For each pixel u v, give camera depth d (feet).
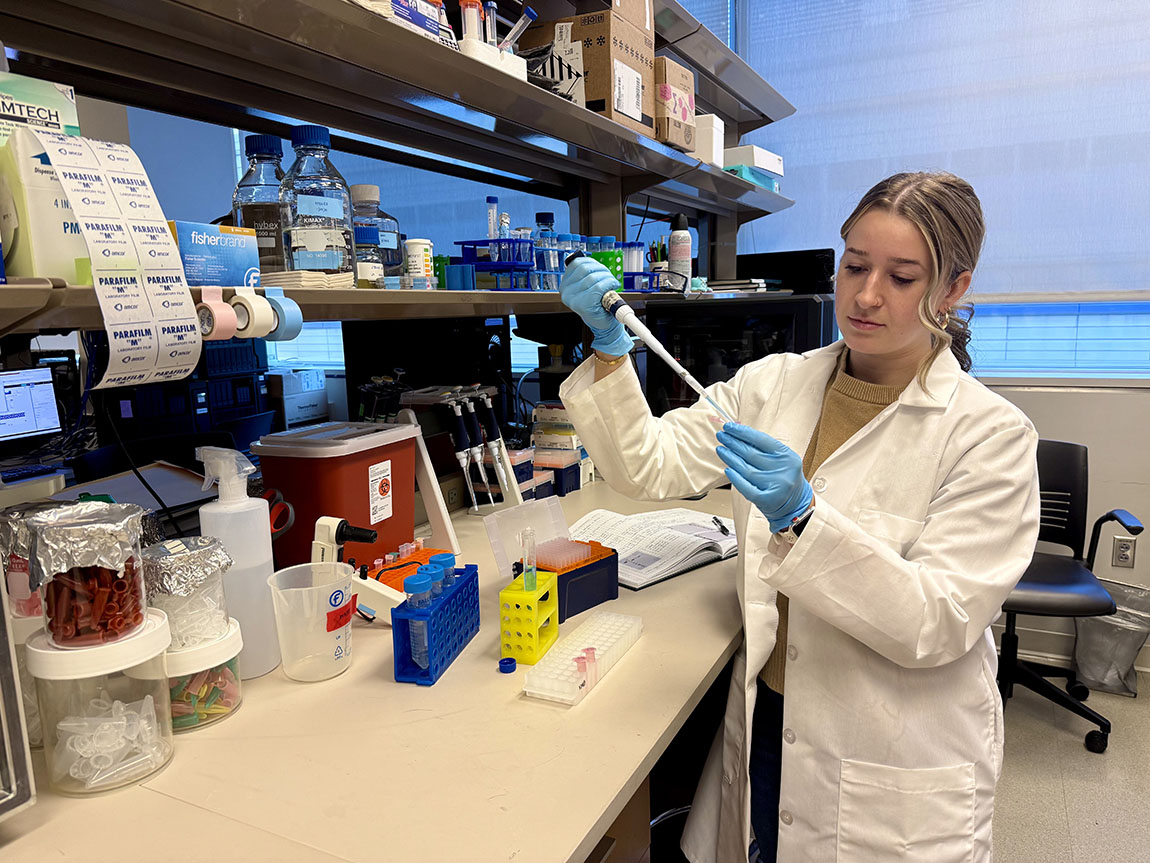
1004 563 3.07
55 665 2.39
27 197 2.39
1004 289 9.51
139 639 2.49
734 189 8.11
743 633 3.80
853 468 3.50
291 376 9.23
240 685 3.11
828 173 10.23
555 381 7.37
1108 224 8.91
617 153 5.85
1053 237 9.18
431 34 3.64
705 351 7.60
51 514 2.52
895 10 9.51
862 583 2.92
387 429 4.38
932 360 3.41
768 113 9.61
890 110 9.75
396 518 4.44
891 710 3.24
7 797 2.21
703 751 5.57
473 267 5.22
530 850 2.16
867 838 3.27
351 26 3.10
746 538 3.74
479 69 3.79
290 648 3.25
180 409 6.72
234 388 7.27
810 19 9.96
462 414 5.66
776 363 4.19
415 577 3.22
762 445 3.04
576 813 2.33
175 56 3.57
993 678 3.53
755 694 3.57
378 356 6.17
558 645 3.41
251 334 2.91
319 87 4.28
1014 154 9.21
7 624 2.20
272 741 2.76
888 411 3.43
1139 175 8.68
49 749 2.47
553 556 4.09
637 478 4.05
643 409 4.00
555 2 5.66
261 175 4.01
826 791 3.34
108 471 6.19
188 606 2.83
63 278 2.50
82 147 2.43
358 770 2.57
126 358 2.45
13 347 5.63
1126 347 9.29
